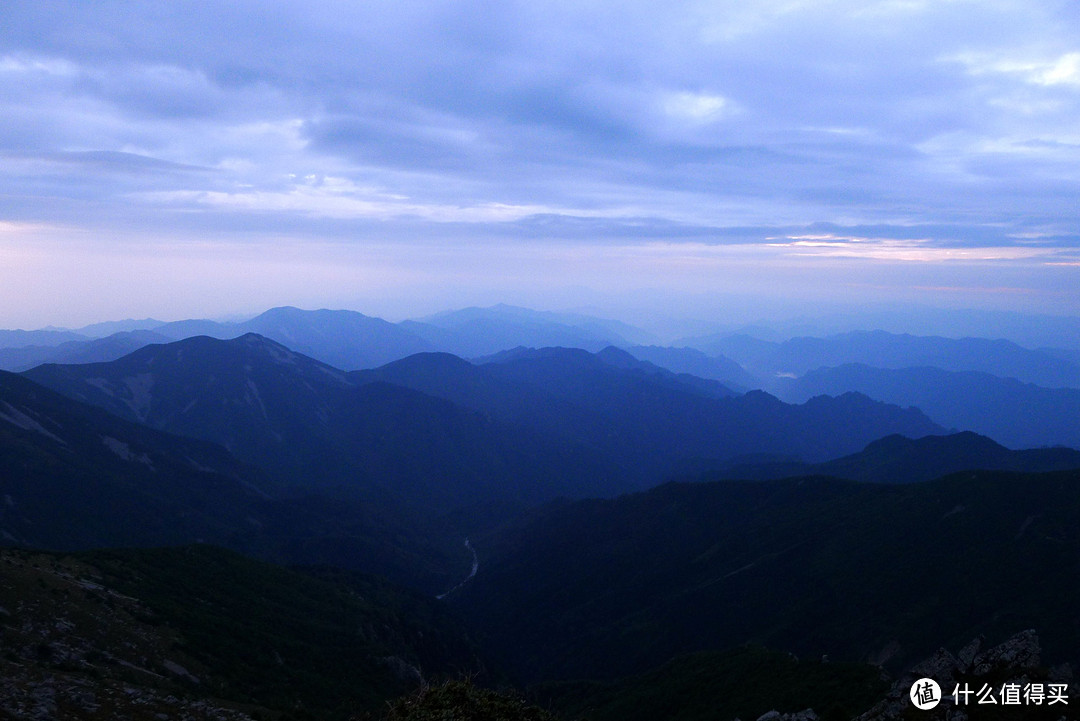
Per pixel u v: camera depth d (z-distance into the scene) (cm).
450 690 1691
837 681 3628
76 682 2428
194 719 2444
